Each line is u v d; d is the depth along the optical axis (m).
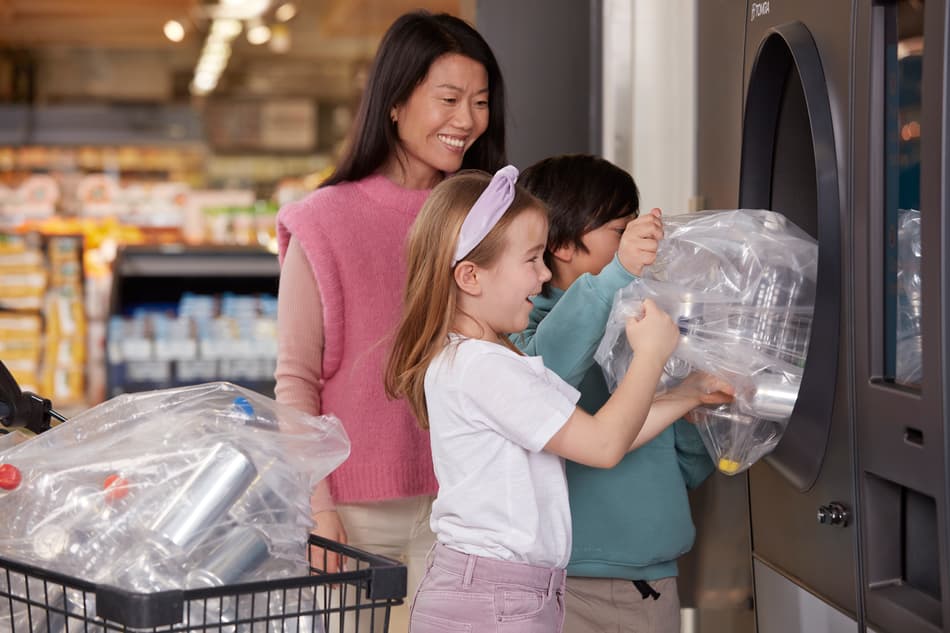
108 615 1.04
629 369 1.50
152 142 7.59
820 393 1.48
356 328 1.95
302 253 1.96
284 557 1.21
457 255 1.54
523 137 2.76
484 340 1.57
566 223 1.85
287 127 8.05
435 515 1.57
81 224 6.54
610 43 2.71
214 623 1.09
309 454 1.27
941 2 1.18
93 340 5.71
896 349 1.38
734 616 2.06
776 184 1.79
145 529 1.16
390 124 1.99
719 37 1.95
